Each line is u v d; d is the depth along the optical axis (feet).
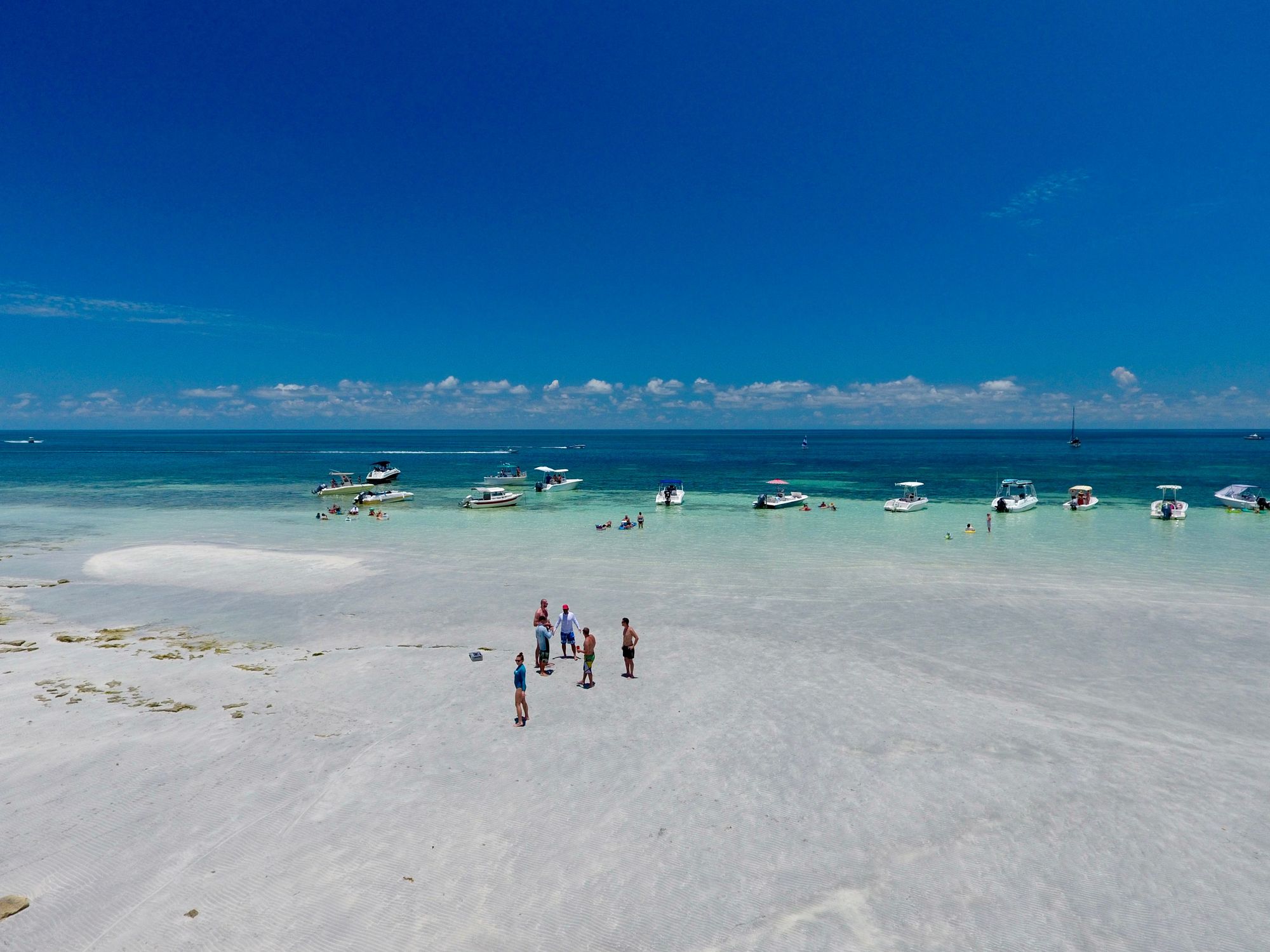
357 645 69.87
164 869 33.58
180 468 335.67
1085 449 569.64
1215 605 82.53
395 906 31.19
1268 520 153.38
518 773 42.93
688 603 85.61
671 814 38.42
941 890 32.30
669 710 52.65
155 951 28.66
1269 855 34.73
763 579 98.02
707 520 160.86
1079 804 39.34
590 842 35.96
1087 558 111.96
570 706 53.42
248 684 57.67
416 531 143.95
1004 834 36.55
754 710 52.80
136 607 84.17
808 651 67.00
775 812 38.60
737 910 31.01
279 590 92.38
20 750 45.50
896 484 246.47
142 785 41.14
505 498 187.01
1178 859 34.47
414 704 53.52
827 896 31.94
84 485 246.47
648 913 30.86
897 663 63.57
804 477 290.35
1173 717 51.44
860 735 48.32
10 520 159.02
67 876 33.04
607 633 73.36
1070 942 29.25
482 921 30.37
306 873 33.40
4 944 28.89
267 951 28.68
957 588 92.12
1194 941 29.25
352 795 40.32
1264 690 56.70
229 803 39.32
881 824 37.42
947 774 42.83
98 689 56.54
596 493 226.58
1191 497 198.39
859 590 91.61
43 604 85.51
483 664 63.10
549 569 105.70
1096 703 54.08
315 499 203.41
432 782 41.83
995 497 197.88
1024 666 62.75
